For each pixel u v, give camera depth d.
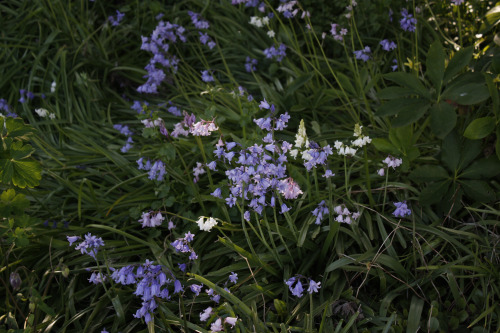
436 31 1.79
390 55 1.78
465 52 1.40
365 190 1.45
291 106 1.69
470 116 1.51
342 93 1.69
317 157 1.28
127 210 1.51
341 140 1.59
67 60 1.86
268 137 1.32
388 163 1.36
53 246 1.43
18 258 1.41
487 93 1.34
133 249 1.45
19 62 1.85
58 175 1.59
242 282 1.35
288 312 1.33
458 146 1.42
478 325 1.29
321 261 1.39
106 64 1.87
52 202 1.54
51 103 1.81
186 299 1.36
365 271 1.35
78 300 1.37
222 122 1.64
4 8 1.96
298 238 1.39
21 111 1.79
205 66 1.86
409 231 1.42
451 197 1.42
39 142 1.65
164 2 2.01
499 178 1.47
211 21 1.98
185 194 1.49
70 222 1.49
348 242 1.41
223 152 1.29
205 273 1.41
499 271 1.34
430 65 1.41
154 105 1.78
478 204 1.44
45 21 1.91
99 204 1.52
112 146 1.67
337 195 1.44
